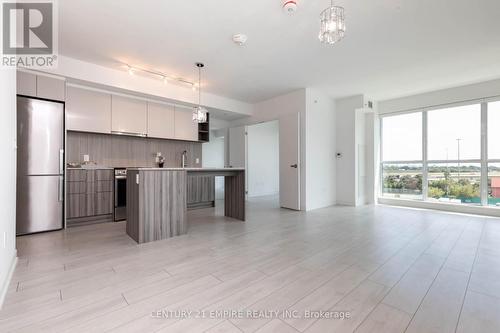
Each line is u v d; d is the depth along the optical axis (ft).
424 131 17.29
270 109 18.62
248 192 22.67
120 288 5.78
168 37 9.59
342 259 7.63
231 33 9.31
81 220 12.02
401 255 7.96
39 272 6.61
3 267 5.64
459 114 15.81
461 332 4.24
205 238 9.86
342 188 18.69
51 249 8.49
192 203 16.88
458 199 15.84
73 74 11.39
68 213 11.41
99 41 9.87
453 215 14.46
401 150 18.53
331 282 6.12
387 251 8.33
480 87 14.80
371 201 19.06
